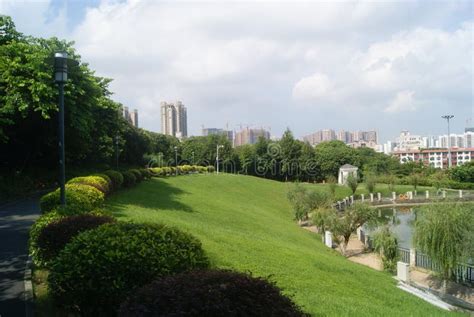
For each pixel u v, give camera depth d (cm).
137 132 5616
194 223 1731
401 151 13938
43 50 1981
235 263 1066
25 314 624
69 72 2027
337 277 1209
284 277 1034
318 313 774
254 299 376
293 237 2242
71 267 528
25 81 1847
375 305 965
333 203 3612
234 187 4500
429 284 1773
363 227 3005
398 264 1659
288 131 8281
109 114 3444
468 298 1597
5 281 790
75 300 527
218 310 358
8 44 2048
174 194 2822
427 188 6562
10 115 2044
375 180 6022
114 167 4328
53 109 1945
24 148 2583
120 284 498
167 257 530
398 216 4203
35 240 785
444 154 12700
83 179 1664
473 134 17488
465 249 1691
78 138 2648
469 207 1856
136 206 1867
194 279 406
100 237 562
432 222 1788
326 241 2477
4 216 1563
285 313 372
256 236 1770
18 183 2284
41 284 766
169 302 375
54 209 962
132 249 529
